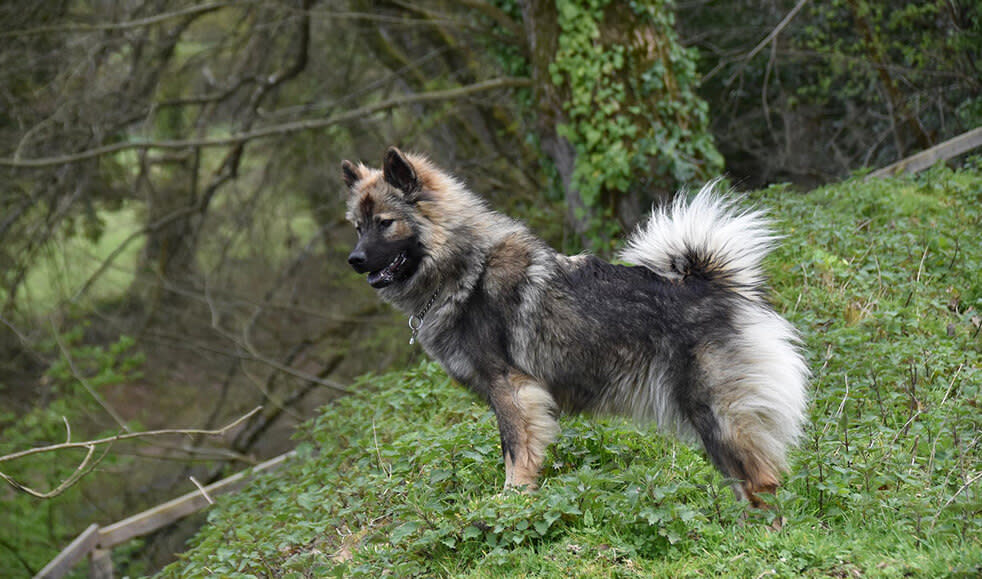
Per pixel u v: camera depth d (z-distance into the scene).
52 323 12.18
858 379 5.75
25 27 13.27
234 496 7.10
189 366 16.97
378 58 14.89
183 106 15.29
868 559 3.78
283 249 17.83
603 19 9.70
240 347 14.88
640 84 9.78
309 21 14.11
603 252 10.14
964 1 11.84
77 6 14.34
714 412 4.32
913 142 13.17
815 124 14.76
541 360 4.74
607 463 5.13
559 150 10.43
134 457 14.09
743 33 14.09
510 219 5.17
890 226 8.12
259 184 17.00
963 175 9.44
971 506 3.94
